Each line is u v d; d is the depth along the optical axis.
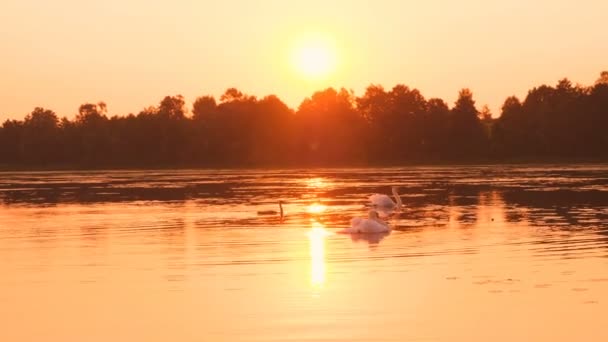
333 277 87.19
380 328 66.56
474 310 71.44
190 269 94.31
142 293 81.44
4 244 118.38
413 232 124.31
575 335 64.12
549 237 114.75
